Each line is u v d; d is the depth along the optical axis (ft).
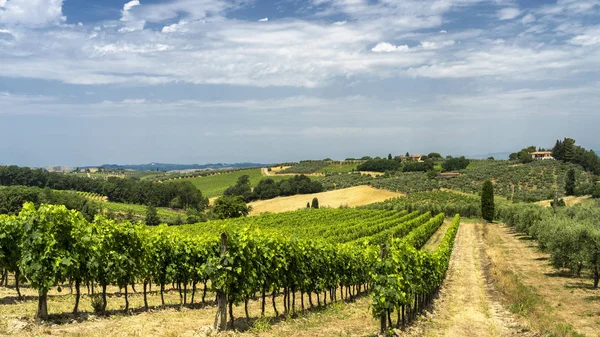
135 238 55.21
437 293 81.71
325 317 57.93
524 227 163.84
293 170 613.11
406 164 553.64
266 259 53.83
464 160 536.42
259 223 209.56
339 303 71.05
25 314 46.57
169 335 41.14
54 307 52.95
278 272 55.88
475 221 253.65
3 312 46.70
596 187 289.94
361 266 82.43
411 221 193.77
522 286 78.13
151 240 60.39
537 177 380.58
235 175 615.98
